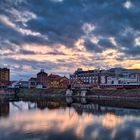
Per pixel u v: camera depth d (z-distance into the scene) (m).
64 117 64.88
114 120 59.12
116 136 41.69
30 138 39.88
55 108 90.19
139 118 61.88
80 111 78.88
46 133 43.62
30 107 94.00
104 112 75.38
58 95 192.62
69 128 48.62
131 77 192.00
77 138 40.22
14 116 65.56
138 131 45.75
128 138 40.31
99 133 44.03
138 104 103.19
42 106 98.69
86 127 49.84
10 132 43.94
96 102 118.38
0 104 108.75
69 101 128.75
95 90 166.88
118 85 169.25
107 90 159.62
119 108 87.12
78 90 180.75
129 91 145.50
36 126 50.38
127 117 63.81
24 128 47.81
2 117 63.22
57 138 40.12
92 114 71.00
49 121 57.50
